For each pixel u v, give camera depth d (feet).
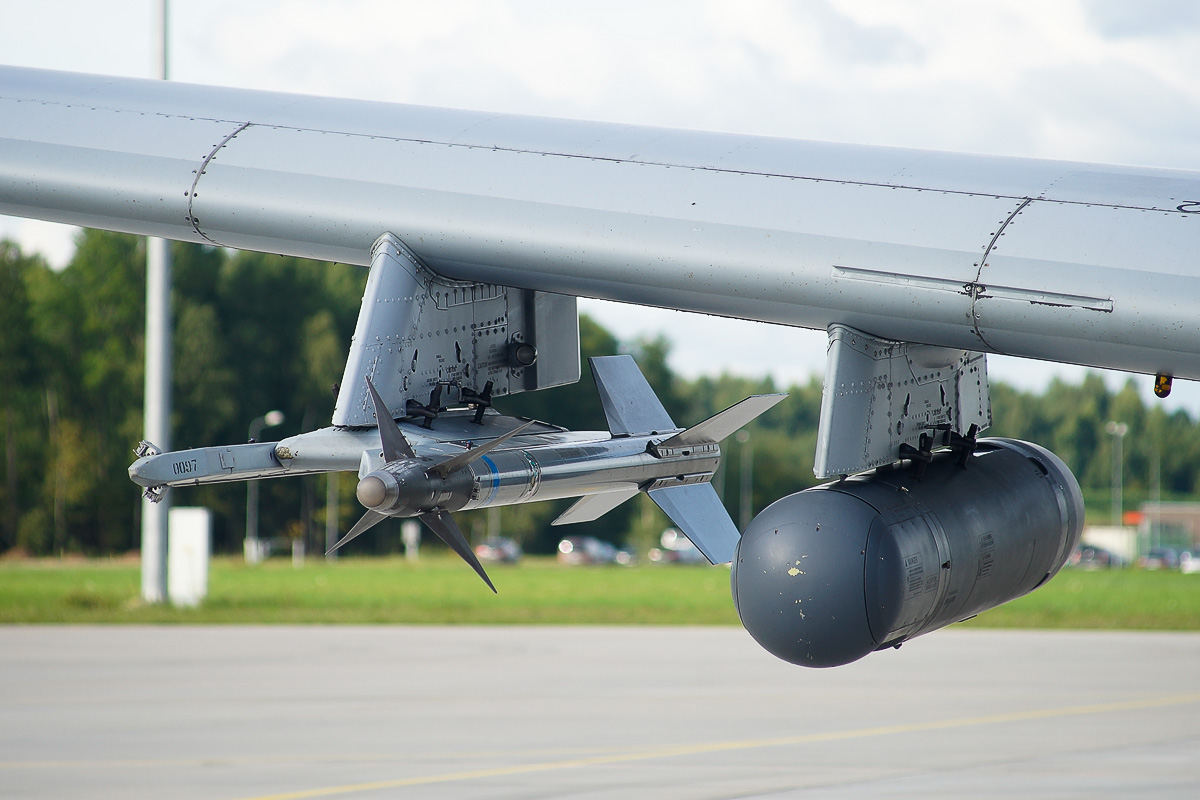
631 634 191.52
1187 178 43.47
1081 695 130.62
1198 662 160.97
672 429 61.93
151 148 53.83
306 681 135.03
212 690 127.65
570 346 58.75
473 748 97.45
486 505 51.01
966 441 51.52
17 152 54.90
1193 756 96.07
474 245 49.14
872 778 86.43
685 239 46.09
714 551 60.29
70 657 154.30
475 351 54.39
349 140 52.80
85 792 80.84
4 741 99.09
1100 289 40.16
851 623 45.91
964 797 80.53
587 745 99.25
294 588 332.19
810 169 47.01
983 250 42.16
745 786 83.30
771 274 44.83
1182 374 41.22
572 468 54.49
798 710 118.73
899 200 44.55
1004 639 189.98
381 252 50.11
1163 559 638.12
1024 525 52.31
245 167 52.34
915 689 134.31
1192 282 39.14
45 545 652.48
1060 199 42.93
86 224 55.72
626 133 51.08
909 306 43.29
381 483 45.50
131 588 338.34
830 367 45.98
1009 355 45.09
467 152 51.16
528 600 274.98
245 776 86.02
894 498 48.11
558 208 48.06
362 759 92.63
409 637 183.93
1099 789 83.25
